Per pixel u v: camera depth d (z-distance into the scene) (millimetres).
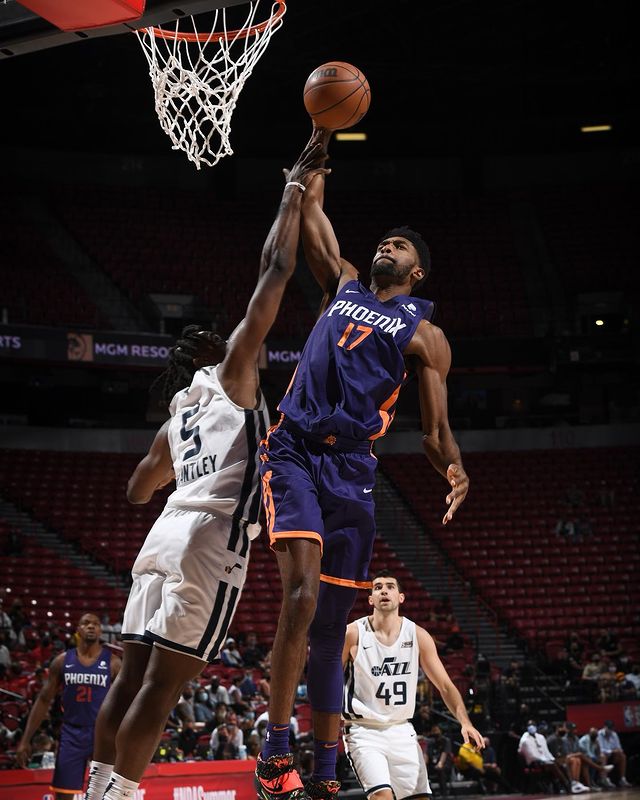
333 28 28016
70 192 31953
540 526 25453
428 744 15062
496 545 24844
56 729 13180
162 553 3471
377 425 3393
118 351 24938
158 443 3957
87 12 4805
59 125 31859
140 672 3529
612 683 18438
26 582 21031
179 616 3359
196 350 4039
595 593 23359
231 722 13828
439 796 15109
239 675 16641
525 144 34031
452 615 21297
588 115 32969
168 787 10820
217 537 3451
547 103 32844
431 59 29625
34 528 23344
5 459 25250
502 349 27516
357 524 3385
